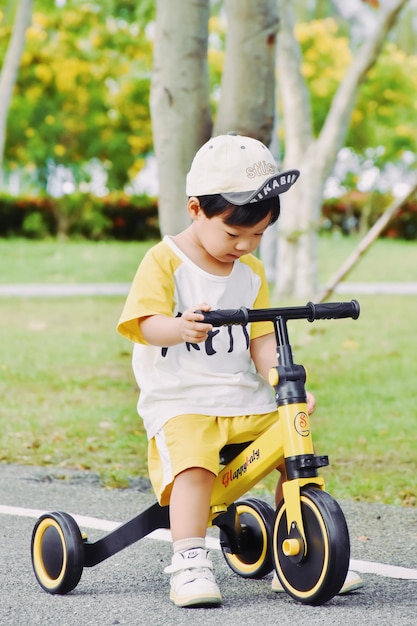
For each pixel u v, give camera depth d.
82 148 36.47
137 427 9.71
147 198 38.75
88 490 7.30
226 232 4.53
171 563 4.95
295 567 4.42
